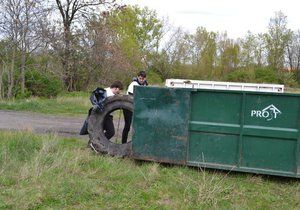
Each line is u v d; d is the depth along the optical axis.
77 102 18.11
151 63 50.00
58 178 6.08
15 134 8.41
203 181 6.11
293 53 60.47
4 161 6.67
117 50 27.25
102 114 7.81
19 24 19.17
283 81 54.94
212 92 6.87
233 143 6.82
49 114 14.49
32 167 6.37
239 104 6.77
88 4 25.33
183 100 6.96
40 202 5.30
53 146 7.79
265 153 6.68
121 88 8.39
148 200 5.64
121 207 5.36
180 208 5.39
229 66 58.16
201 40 55.97
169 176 6.57
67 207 5.27
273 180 6.74
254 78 54.69
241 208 5.47
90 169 6.68
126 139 8.52
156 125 7.08
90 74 26.64
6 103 16.22
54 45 22.72
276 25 59.91
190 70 53.69
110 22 27.03
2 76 19.67
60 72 23.52
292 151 6.57
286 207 5.61
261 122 6.68
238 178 6.69
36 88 21.75
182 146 6.98
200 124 6.93
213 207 5.45
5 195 5.46
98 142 7.69
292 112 6.54
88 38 25.58
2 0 18.58
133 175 6.47
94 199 5.56
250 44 59.31
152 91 7.09
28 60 21.14
